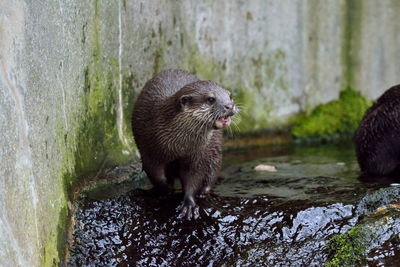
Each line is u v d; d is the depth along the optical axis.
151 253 12.71
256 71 21.61
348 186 14.72
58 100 12.46
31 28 10.52
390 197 13.33
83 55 14.41
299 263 12.11
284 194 14.25
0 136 8.78
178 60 19.33
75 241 12.65
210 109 13.09
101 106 15.62
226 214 13.34
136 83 17.69
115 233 13.04
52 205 11.47
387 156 16.09
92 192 14.71
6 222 8.88
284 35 21.97
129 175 16.41
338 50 23.08
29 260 9.64
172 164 14.70
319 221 12.88
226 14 20.58
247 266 12.18
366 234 12.13
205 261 12.45
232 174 16.78
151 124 13.88
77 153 14.11
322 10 22.55
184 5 19.30
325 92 23.11
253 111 21.62
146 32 17.84
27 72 10.20
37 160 10.55
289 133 22.39
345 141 22.52
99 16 15.30
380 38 23.52
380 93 23.80
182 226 13.20
